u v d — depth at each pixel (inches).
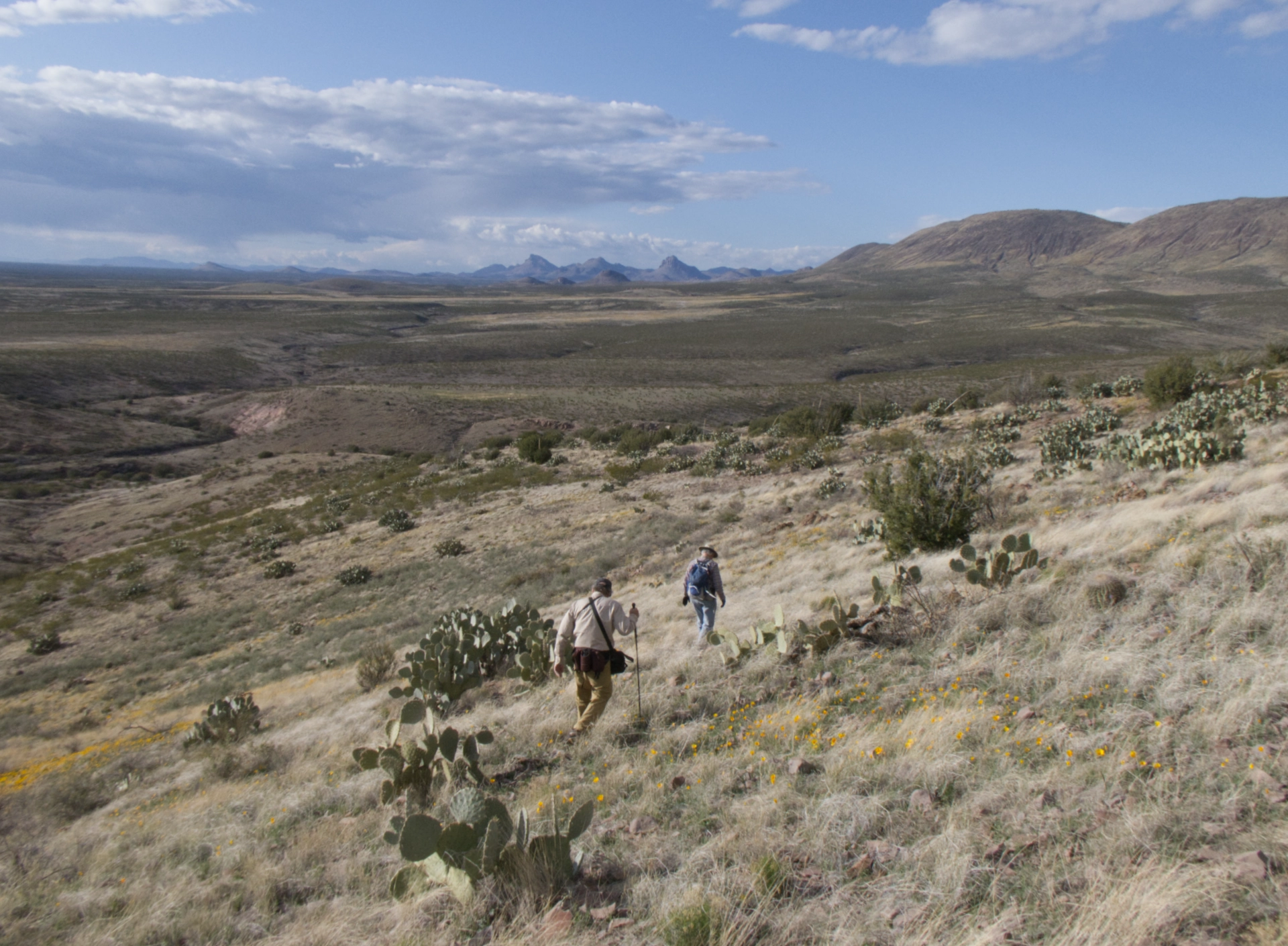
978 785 144.4
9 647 1014.4
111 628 1043.3
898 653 246.8
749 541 719.1
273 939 148.4
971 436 1047.6
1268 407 644.1
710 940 110.5
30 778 484.4
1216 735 137.9
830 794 153.7
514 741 266.4
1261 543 227.6
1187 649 183.3
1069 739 152.6
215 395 4119.1
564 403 3550.7
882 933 106.7
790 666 266.7
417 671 378.9
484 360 6638.8
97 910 188.7
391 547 1236.5
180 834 243.9
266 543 1391.5
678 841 151.9
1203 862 103.7
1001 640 229.1
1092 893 101.7
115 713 678.5
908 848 127.7
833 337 7760.8
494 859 140.9
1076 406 1226.0
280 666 714.8
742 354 6791.3
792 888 123.6
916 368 6151.6
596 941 120.5
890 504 461.1
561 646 254.5
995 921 102.3
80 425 3211.1
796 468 1189.7
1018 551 296.2
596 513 1192.8
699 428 2096.5
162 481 2652.6
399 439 3004.4
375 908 151.7
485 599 783.7
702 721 234.4
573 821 146.3
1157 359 4197.8
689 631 402.0
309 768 308.7
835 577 453.1
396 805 223.9
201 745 432.1
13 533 1879.9
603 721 254.5
